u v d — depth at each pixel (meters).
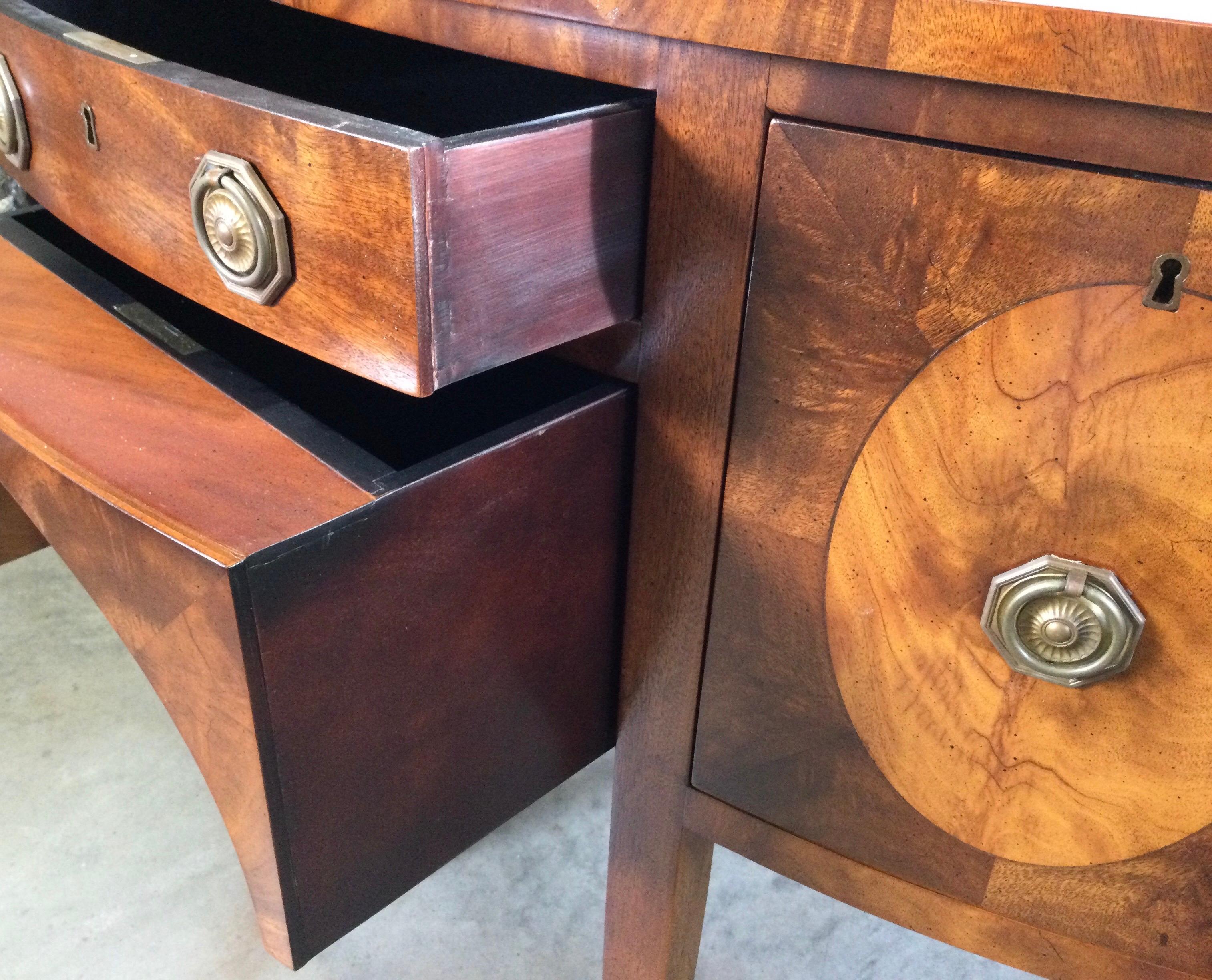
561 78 0.62
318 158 0.42
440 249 0.41
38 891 0.83
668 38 0.46
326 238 0.43
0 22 0.58
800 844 0.61
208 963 0.78
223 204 0.46
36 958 0.78
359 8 0.53
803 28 0.42
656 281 0.52
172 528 0.45
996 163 0.42
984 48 0.40
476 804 0.59
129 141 0.51
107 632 1.08
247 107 0.44
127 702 1.00
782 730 0.58
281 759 0.48
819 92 0.44
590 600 0.60
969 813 0.54
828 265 0.47
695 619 0.59
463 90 0.69
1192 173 0.39
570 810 0.93
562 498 0.55
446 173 0.40
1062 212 0.41
